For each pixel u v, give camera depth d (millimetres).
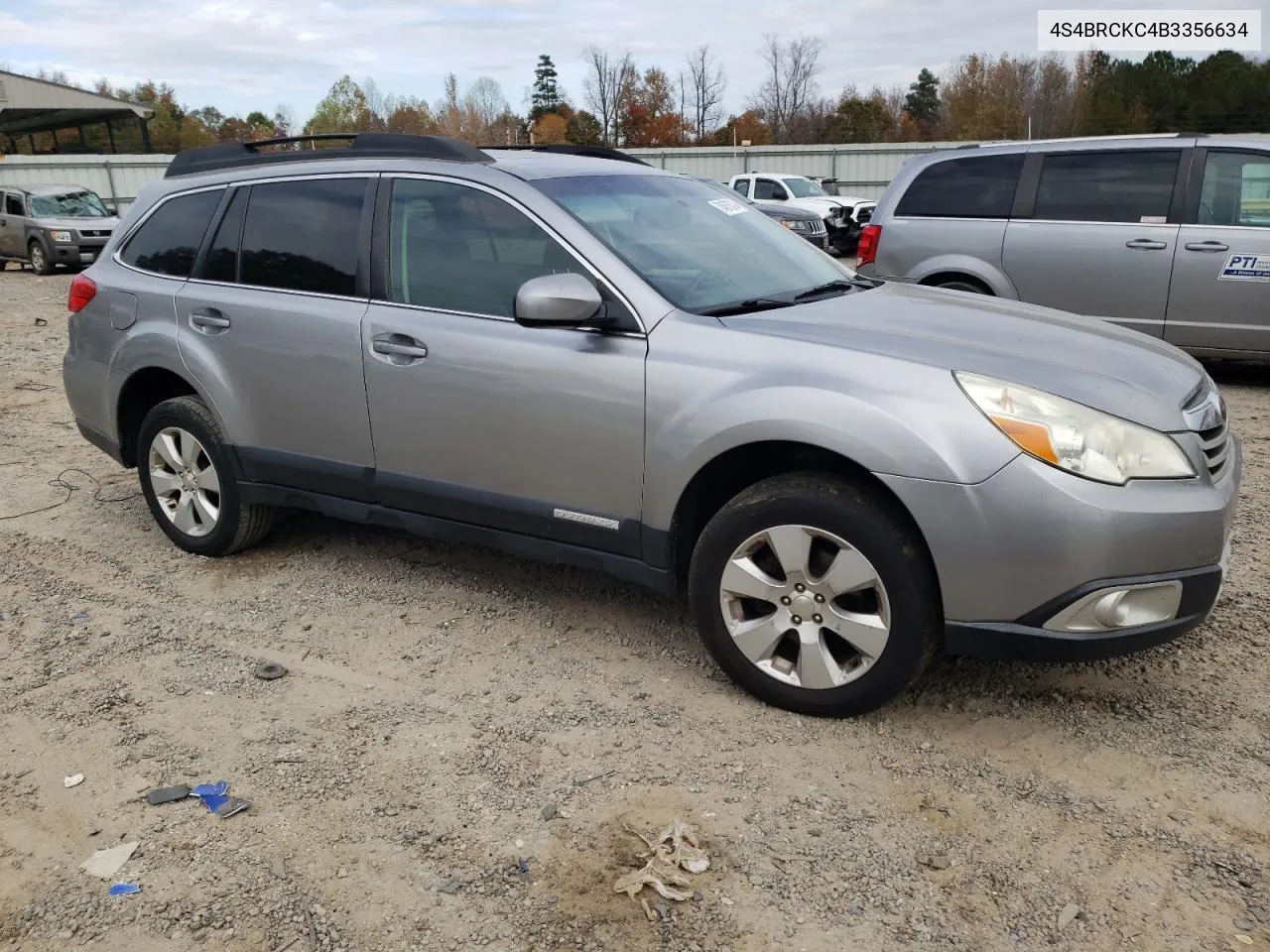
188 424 4535
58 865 2629
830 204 22641
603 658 3678
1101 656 2852
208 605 4238
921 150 31047
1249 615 3877
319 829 2736
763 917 2373
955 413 2854
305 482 4227
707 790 2859
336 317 3965
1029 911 2375
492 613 4090
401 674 3596
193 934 2371
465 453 3713
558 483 3531
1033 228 7770
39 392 8773
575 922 2371
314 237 4125
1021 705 3277
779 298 3664
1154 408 2924
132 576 4570
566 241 3508
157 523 5078
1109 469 2791
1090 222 7598
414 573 4520
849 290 3996
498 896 2465
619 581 4387
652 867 2531
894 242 8344
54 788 2957
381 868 2578
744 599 3287
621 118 63812
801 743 3084
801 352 3104
